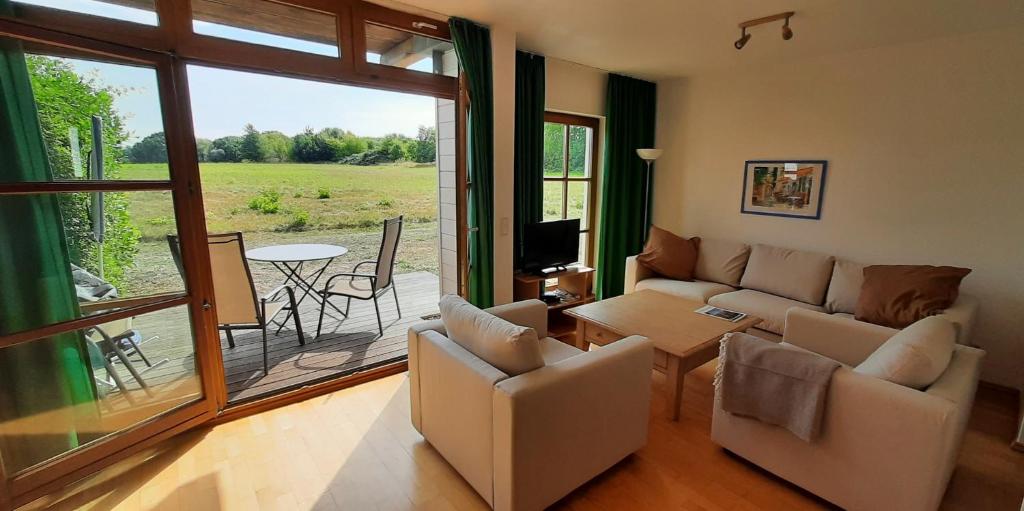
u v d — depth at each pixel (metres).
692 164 4.73
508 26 3.14
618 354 1.98
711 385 3.07
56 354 1.99
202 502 1.92
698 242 4.45
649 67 4.25
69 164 1.92
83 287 2.03
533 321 2.70
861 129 3.57
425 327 2.31
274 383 2.98
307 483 2.04
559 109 4.21
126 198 2.07
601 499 1.96
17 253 1.85
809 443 1.89
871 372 1.86
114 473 2.10
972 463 2.22
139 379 2.23
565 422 1.79
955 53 3.09
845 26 2.98
